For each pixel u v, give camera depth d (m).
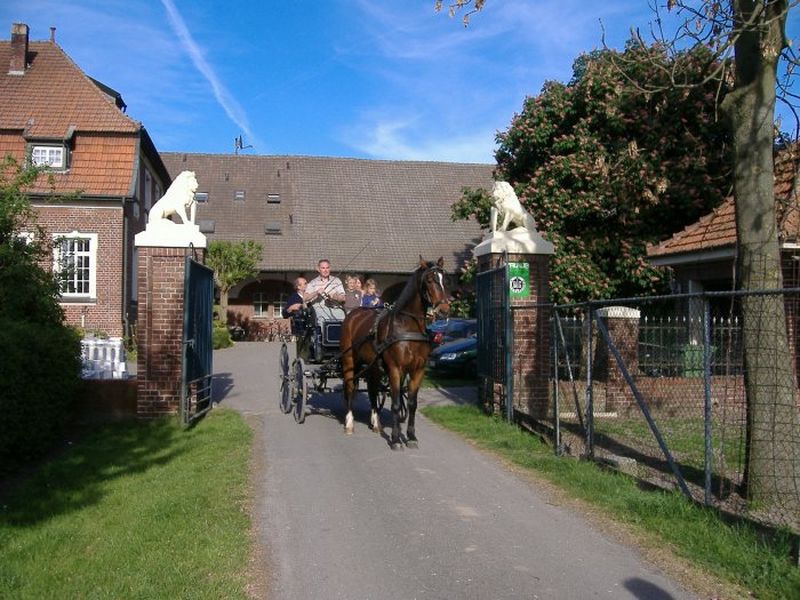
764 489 6.82
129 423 11.28
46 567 5.27
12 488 7.67
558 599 4.85
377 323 9.73
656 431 7.17
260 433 10.70
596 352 11.70
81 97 26.80
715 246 12.84
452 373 18.75
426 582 5.16
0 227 10.51
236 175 41.12
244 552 5.68
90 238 25.09
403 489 7.59
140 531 6.06
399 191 41.62
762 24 6.86
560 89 20.89
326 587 5.07
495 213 12.73
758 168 7.12
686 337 10.43
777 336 6.96
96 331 22.06
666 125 18.61
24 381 8.25
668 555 5.59
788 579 4.90
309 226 38.72
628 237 19.48
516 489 7.58
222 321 32.53
